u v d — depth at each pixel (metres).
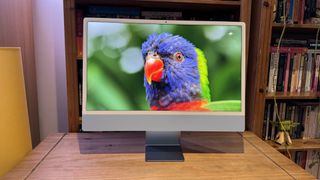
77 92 1.12
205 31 0.91
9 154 0.92
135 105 0.89
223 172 0.81
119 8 1.15
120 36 0.89
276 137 1.29
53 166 0.83
